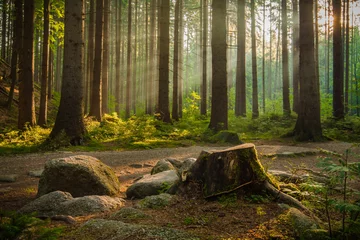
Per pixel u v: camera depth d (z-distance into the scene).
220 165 4.50
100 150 11.07
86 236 3.24
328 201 3.17
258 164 4.58
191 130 15.90
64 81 11.80
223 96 13.98
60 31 19.33
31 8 14.99
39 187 5.47
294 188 4.70
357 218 3.24
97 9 17.83
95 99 17.48
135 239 3.09
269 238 3.18
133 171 8.09
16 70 19.67
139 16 36.78
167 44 17.86
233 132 13.22
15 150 10.56
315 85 13.47
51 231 2.74
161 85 17.84
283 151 9.96
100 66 17.70
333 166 2.97
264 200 4.22
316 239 3.08
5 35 28.53
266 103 30.22
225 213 3.91
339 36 17.81
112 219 3.81
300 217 3.47
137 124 14.90
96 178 5.52
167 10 17.78
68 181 5.41
